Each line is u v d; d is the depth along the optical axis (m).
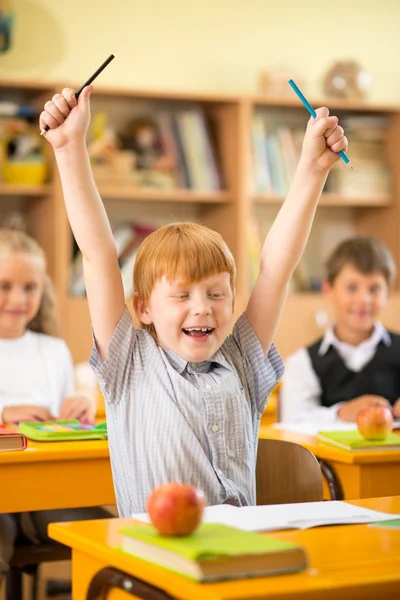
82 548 1.54
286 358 5.70
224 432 2.04
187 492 1.41
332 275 4.25
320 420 3.83
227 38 5.98
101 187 5.45
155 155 5.62
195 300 2.01
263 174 5.82
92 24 5.68
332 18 6.19
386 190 6.11
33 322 3.92
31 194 5.48
